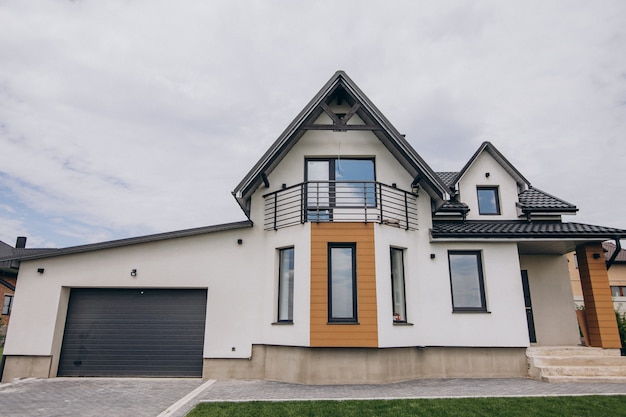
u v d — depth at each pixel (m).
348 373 8.80
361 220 10.02
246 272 10.43
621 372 8.92
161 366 10.08
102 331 10.32
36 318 10.11
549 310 11.71
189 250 10.55
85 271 10.45
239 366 9.85
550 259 12.17
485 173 13.04
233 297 10.27
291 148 11.16
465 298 10.41
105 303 10.50
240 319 10.13
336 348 8.93
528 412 5.97
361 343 8.82
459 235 10.27
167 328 10.32
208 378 9.77
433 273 10.36
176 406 6.61
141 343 10.23
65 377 9.95
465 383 8.76
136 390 8.18
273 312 9.88
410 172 11.12
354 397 7.15
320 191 10.76
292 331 9.29
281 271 10.30
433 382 8.95
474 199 12.81
